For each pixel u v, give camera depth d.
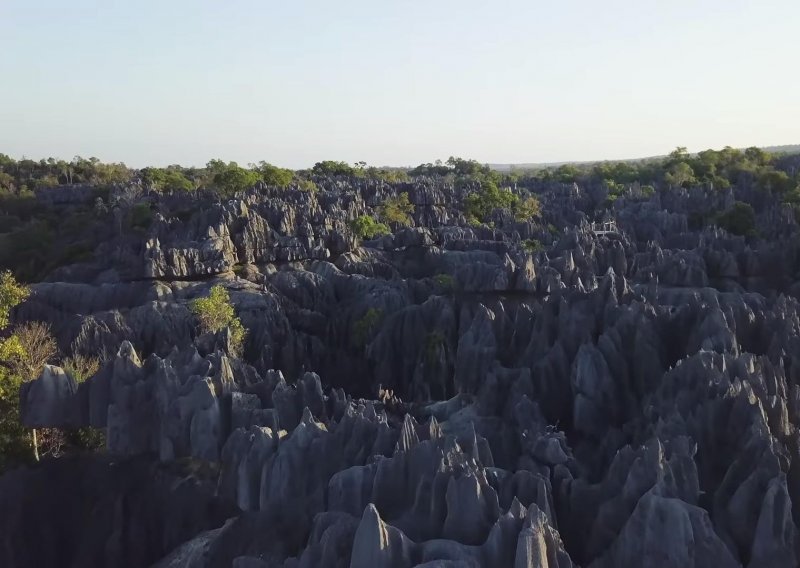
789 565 29.88
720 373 40.66
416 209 154.75
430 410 52.00
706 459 36.56
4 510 45.12
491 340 56.22
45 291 97.94
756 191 153.50
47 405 45.44
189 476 43.97
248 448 38.53
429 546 27.50
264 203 118.06
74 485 46.41
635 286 68.56
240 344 73.31
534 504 27.83
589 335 50.00
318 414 43.62
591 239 94.62
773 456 32.25
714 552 28.83
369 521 26.84
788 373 45.75
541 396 47.81
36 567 44.50
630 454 33.75
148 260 97.56
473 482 29.66
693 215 137.25
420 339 74.62
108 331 80.12
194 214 118.06
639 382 47.38
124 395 44.41
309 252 110.06
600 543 31.20
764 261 88.50
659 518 29.02
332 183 188.62
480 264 83.69
